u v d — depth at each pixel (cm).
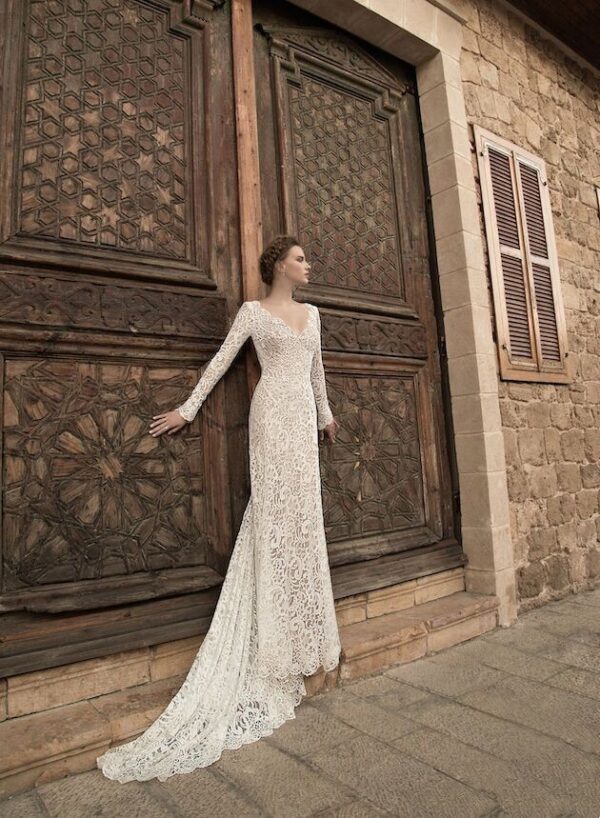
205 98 239
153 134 222
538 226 362
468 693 202
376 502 268
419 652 239
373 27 297
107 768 152
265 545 189
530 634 267
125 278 205
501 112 354
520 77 375
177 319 212
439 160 317
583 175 414
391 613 257
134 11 226
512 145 352
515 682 210
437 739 169
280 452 195
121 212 209
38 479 179
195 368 216
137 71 222
